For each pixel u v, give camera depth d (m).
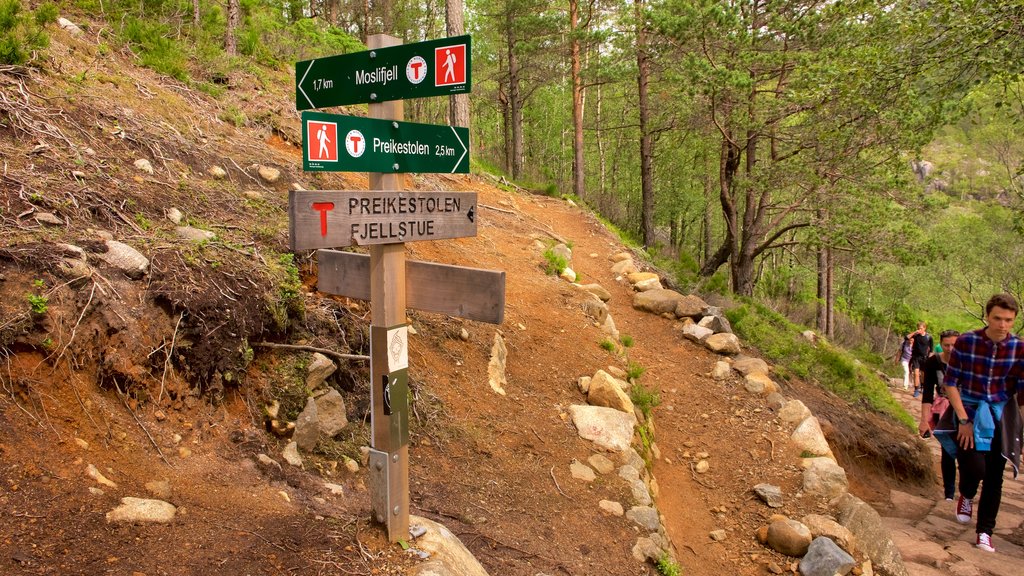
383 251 2.57
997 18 6.49
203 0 9.41
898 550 5.19
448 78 2.44
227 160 5.45
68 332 2.85
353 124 2.40
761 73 12.12
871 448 8.81
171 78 6.72
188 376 3.22
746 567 4.76
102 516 2.36
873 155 11.65
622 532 4.12
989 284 24.73
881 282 26.03
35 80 4.74
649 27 12.20
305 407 3.67
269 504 2.88
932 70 7.79
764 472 5.95
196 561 2.31
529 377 5.88
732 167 13.91
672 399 7.22
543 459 4.70
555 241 11.27
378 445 2.67
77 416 2.73
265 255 4.17
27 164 3.84
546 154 34.47
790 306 20.67
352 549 2.59
